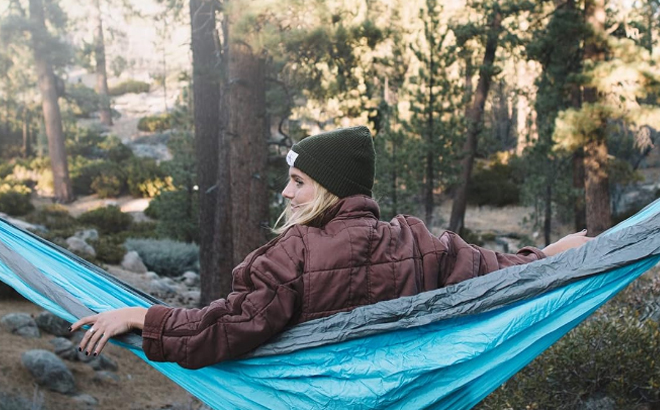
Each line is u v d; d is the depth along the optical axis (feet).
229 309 6.71
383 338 7.07
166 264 58.85
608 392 15.20
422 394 7.24
